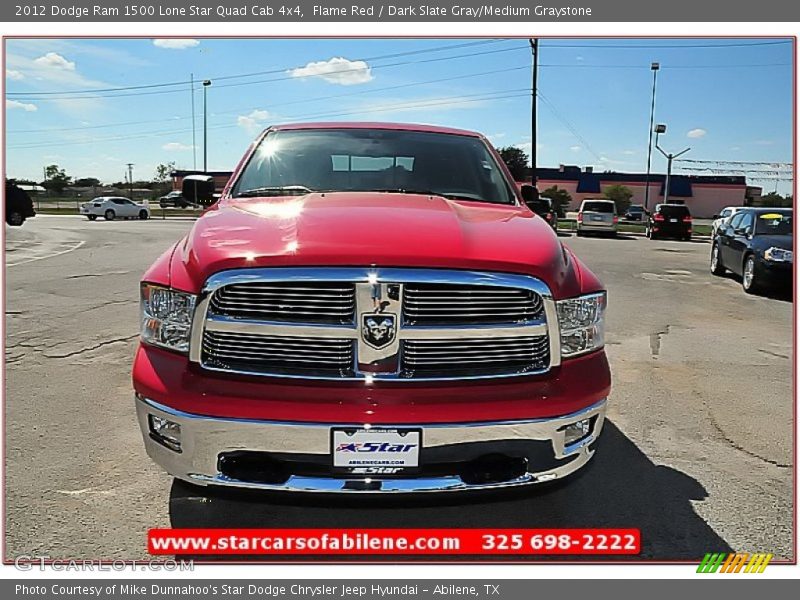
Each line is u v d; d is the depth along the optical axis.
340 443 2.39
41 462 3.53
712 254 13.55
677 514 3.13
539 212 4.45
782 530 2.99
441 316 2.46
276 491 2.45
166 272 2.69
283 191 3.62
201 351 2.48
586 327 2.68
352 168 3.85
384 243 2.49
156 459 2.61
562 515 3.12
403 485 2.42
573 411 2.54
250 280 2.42
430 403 2.39
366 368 2.42
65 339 6.23
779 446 3.97
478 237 2.69
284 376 2.43
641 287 11.14
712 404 4.75
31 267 11.90
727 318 8.36
